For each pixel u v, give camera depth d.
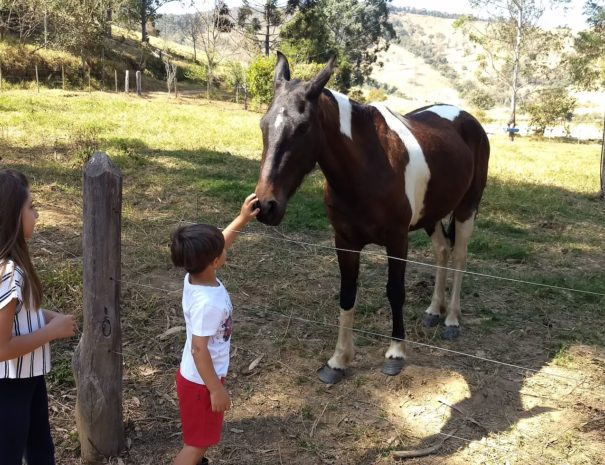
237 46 37.72
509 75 37.31
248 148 11.73
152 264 5.17
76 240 5.61
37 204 6.56
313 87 2.98
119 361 2.80
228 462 2.91
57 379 3.40
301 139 2.95
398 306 3.71
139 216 6.48
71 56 25.89
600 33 34.66
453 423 3.33
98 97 20.86
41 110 14.68
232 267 5.34
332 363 3.72
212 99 27.98
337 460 2.98
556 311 4.90
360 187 3.36
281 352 3.96
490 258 6.19
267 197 2.83
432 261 6.03
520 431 3.28
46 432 2.43
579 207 8.91
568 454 3.09
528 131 32.75
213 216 6.71
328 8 45.25
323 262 5.62
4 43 23.94
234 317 4.40
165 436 3.06
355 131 3.32
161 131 13.06
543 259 6.29
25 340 2.05
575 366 4.02
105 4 28.80
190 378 2.38
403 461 3.00
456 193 4.19
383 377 3.75
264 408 3.37
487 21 35.44
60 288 4.48
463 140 4.48
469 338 4.37
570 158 16.33
